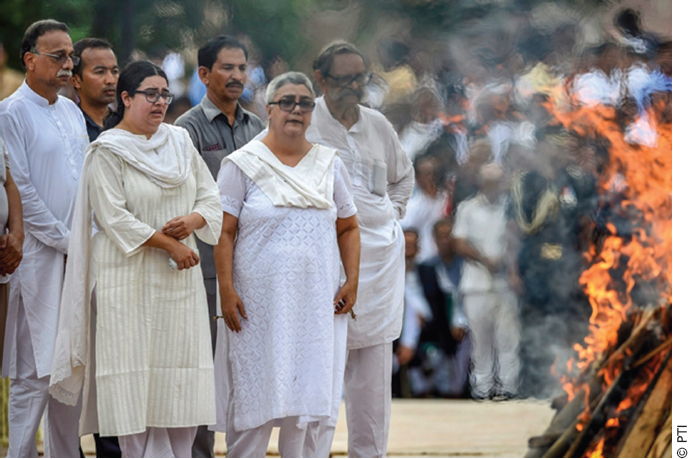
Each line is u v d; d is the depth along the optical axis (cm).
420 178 2272
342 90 1453
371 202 1460
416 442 1734
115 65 1491
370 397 1452
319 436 1393
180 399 1237
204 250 1471
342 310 1339
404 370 2148
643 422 1744
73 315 1227
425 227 2227
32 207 1362
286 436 1317
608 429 1758
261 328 1289
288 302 1282
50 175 1388
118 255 1220
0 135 1322
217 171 1509
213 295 1478
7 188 1326
